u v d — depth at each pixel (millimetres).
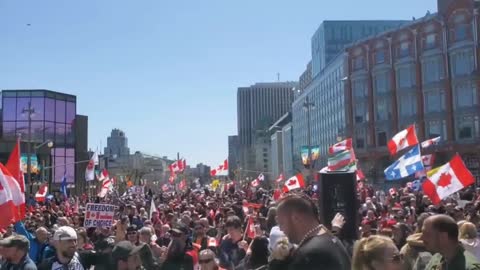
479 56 67812
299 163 136375
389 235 10039
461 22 69812
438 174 14312
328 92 108750
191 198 32125
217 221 17719
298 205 4320
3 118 66688
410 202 19531
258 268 6723
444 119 71375
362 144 85250
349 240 9844
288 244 4133
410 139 18719
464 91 69125
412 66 76750
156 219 17688
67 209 26000
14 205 10375
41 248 9891
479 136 67250
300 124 141500
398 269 3848
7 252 6855
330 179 10453
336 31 132000
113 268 7598
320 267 3922
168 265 9062
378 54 82812
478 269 4926
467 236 7430
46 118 67938
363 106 85250
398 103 78500
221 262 9469
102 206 14562
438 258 5434
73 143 72062
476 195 23391
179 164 51844
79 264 7410
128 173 104000
